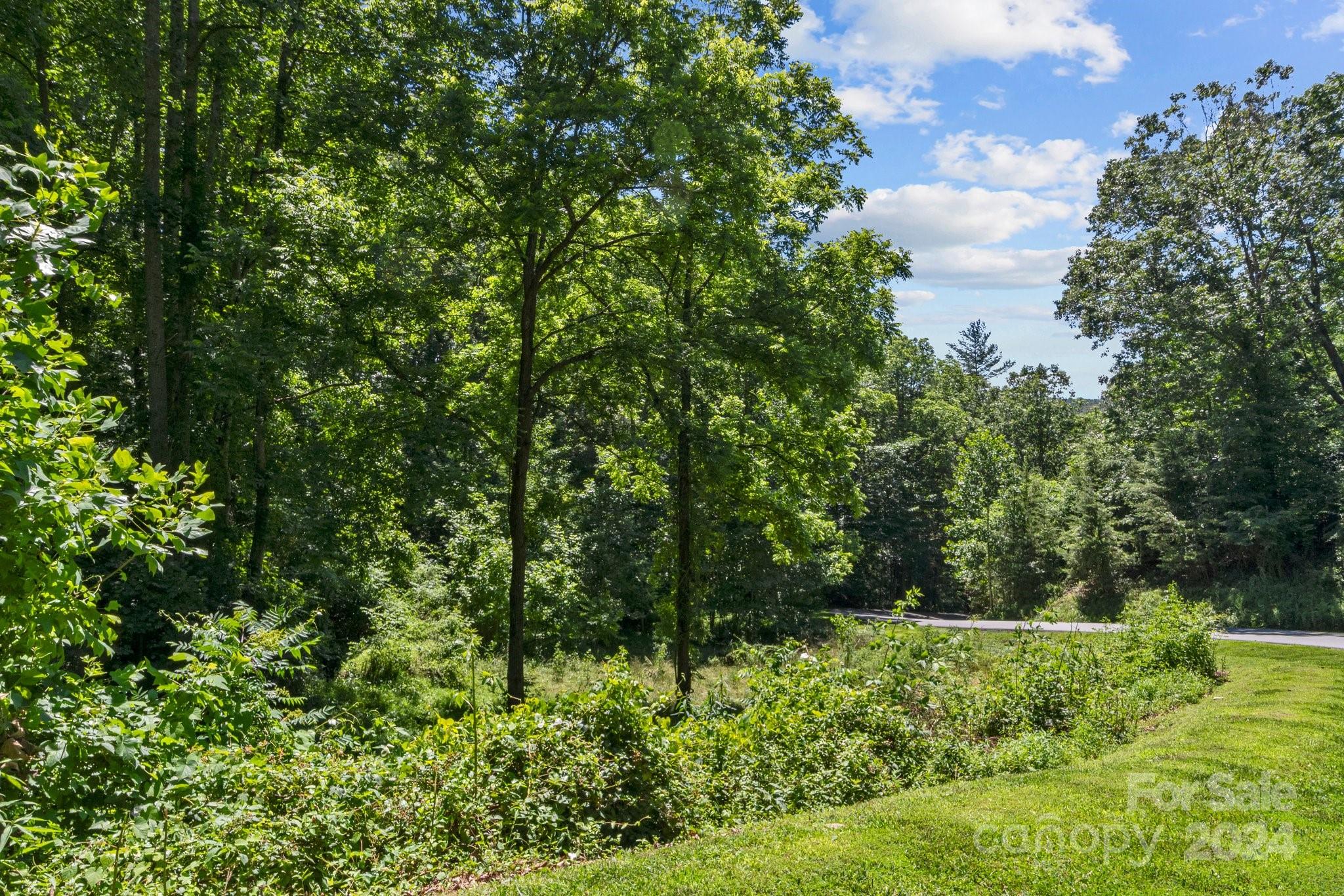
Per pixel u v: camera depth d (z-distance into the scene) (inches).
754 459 855.7
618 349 700.7
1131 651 619.2
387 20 692.7
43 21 602.5
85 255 626.8
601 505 1402.6
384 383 716.0
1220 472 1365.7
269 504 783.1
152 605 544.1
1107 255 1510.8
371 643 860.6
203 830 203.5
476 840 250.8
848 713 359.6
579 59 632.4
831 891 191.0
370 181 700.0
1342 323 1402.6
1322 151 1304.1
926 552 2293.3
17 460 144.3
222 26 687.7
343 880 219.1
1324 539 1259.8
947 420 2583.7
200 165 678.5
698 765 318.3
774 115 726.5
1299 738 352.5
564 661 993.5
